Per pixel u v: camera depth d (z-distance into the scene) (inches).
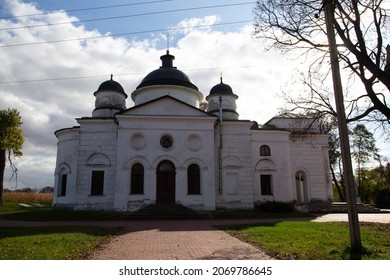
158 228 725.9
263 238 520.1
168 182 1107.3
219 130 1214.9
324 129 794.2
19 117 1407.5
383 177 2046.0
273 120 1409.9
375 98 555.2
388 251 392.5
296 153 1364.4
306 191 1346.0
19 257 362.9
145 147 1116.5
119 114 1114.1
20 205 1449.3
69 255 388.5
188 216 992.2
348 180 406.9
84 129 1170.6
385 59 587.2
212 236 580.4
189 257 382.6
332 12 529.0
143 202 1076.5
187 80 1341.0
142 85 1330.0
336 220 903.1
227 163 1198.9
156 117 1130.0
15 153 1398.9
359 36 551.2
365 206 1275.8
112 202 1119.6
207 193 1104.2
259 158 1285.7
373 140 1822.1
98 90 1337.4
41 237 512.4
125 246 468.8
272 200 1253.7
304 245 438.0
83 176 1135.0
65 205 1206.9
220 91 1381.6
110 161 1150.3
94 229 658.2
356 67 570.6
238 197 1176.2
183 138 1136.2
